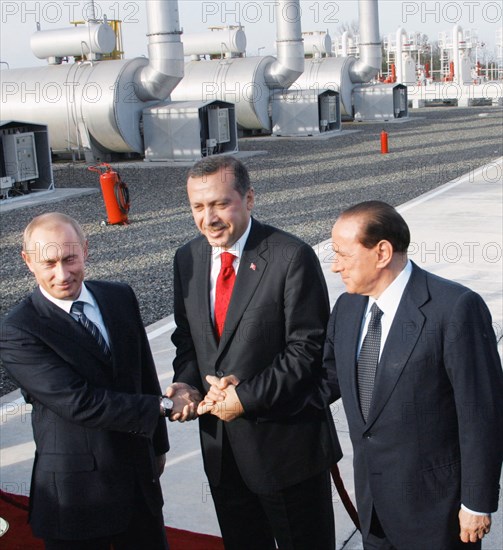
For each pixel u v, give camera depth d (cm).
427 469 249
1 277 961
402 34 4772
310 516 300
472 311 242
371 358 256
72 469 272
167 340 671
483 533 244
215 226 276
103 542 284
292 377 279
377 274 249
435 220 1188
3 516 388
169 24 2156
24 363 265
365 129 3172
